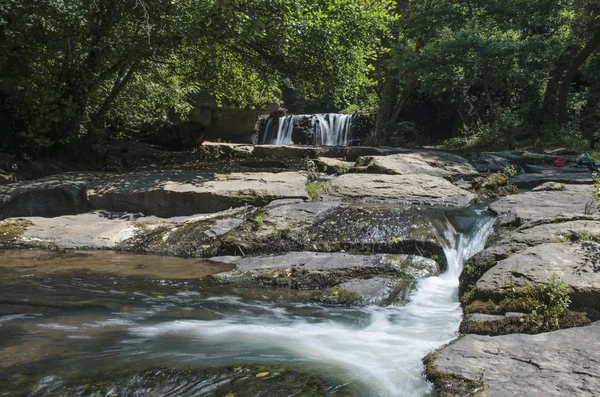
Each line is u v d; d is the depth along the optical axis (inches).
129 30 532.4
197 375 147.4
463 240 291.1
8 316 199.6
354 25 565.3
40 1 455.8
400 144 1088.2
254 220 316.8
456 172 512.4
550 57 901.8
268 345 175.6
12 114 538.6
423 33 1033.5
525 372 139.1
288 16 525.7
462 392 132.6
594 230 232.2
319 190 409.4
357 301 223.3
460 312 211.8
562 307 172.9
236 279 255.0
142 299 225.1
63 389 137.9
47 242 323.9
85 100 546.3
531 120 1043.9
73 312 206.2
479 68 922.7
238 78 685.3
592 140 998.4
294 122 1087.0
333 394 136.9
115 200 383.2
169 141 729.6
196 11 470.3
